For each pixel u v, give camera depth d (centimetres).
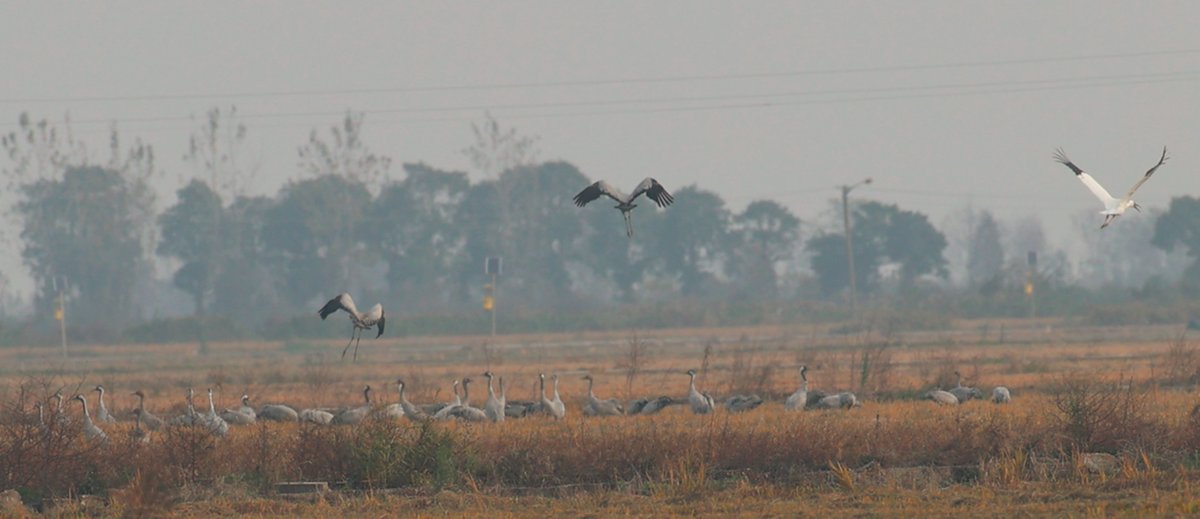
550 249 15662
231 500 2298
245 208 15062
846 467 2402
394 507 2205
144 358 8588
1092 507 1967
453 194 15725
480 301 15038
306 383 5481
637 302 15400
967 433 2548
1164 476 2231
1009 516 1928
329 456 2498
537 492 2367
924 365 5278
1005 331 9625
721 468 2469
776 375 5159
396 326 11269
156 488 2156
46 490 2398
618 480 2416
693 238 15675
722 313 12094
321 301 14475
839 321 11875
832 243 15888
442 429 2909
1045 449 2523
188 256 14950
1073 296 12850
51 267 14250
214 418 3058
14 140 14462
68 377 6253
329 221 14425
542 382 3747
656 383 5072
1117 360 5756
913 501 2095
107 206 14512
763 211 16450
